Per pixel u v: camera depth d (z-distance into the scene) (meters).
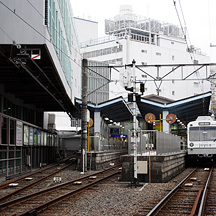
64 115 63.28
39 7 16.42
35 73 20.45
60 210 9.70
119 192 13.14
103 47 74.62
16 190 13.30
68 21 30.53
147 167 16.05
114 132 46.97
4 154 18.30
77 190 13.09
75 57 41.44
